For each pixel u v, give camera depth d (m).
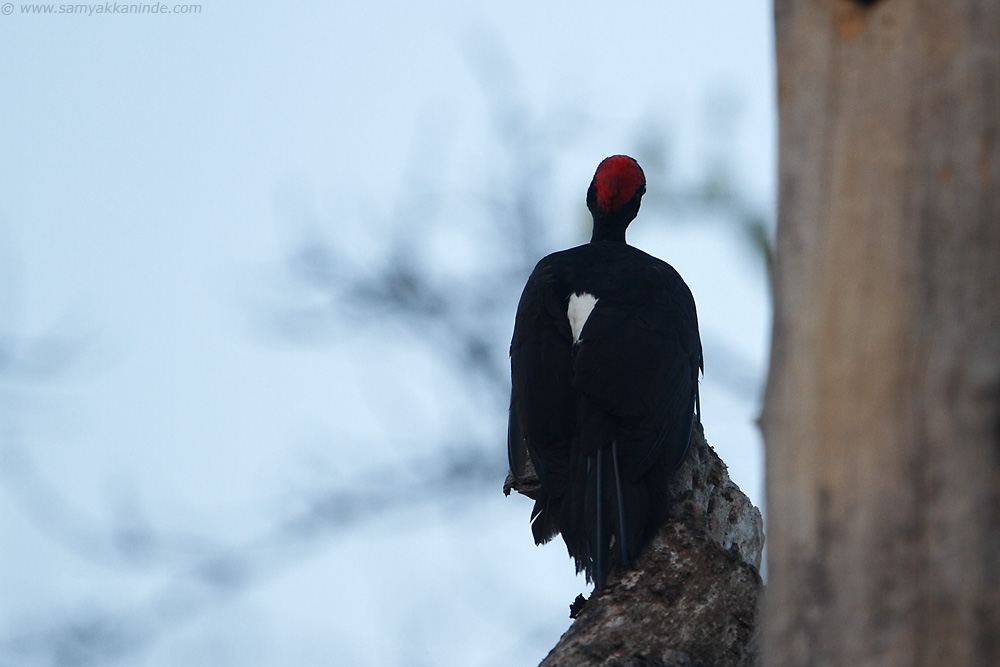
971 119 6.20
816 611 6.30
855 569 6.19
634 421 11.18
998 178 6.12
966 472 5.96
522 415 11.67
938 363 6.08
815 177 6.59
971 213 6.13
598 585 10.09
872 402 6.23
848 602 6.19
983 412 5.96
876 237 6.32
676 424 11.33
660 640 9.37
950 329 6.09
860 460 6.24
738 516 10.90
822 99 6.62
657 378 11.37
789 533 6.49
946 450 6.02
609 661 9.20
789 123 6.80
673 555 9.98
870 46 6.50
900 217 6.27
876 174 6.37
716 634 9.52
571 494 11.08
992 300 6.05
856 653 6.12
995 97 6.19
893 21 6.45
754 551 10.76
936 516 6.00
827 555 6.30
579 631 9.54
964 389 6.02
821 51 6.66
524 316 12.23
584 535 10.84
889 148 6.35
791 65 6.81
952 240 6.14
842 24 6.60
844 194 6.46
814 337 6.47
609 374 11.23
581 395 11.32
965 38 6.26
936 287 6.14
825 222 6.51
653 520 10.48
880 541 6.12
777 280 6.80
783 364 6.65
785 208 6.77
